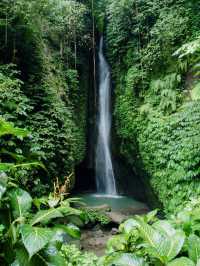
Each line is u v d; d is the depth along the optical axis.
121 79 10.89
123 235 1.62
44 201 1.50
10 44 7.58
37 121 7.35
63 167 7.79
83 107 11.57
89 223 7.50
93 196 10.77
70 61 11.02
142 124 8.84
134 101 9.67
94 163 11.97
